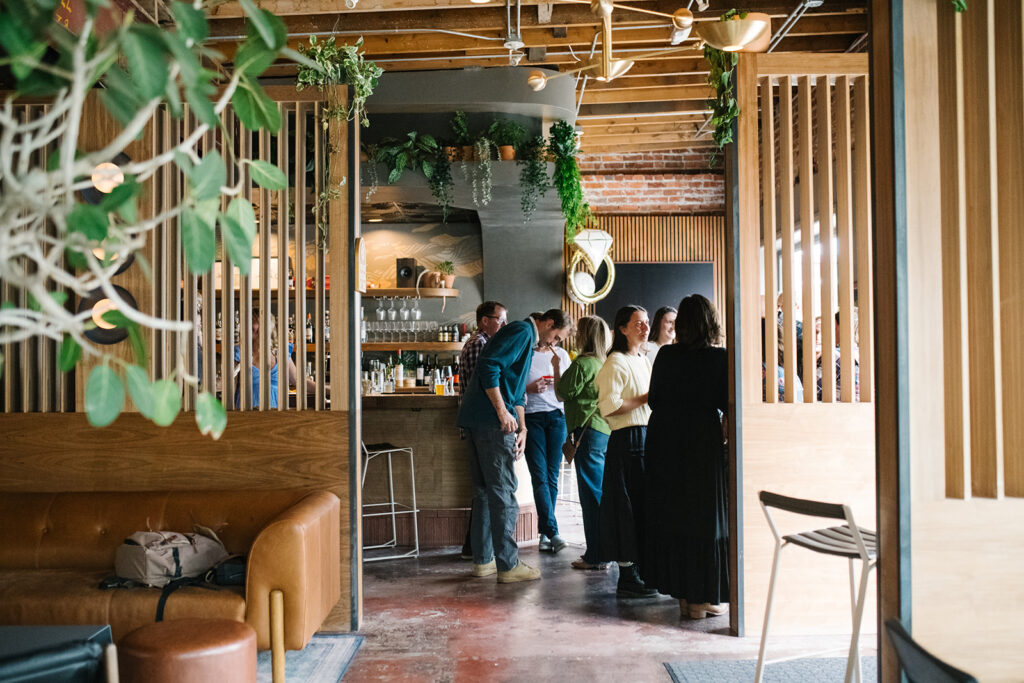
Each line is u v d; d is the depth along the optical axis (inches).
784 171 167.9
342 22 276.2
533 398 237.6
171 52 36.0
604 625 167.6
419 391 351.9
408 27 274.5
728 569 167.6
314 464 164.7
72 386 168.2
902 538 91.7
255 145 171.2
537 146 328.2
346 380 165.5
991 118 99.3
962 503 94.3
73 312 160.6
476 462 209.0
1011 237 101.5
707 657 148.6
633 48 322.3
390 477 234.7
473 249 395.5
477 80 317.7
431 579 206.1
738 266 162.4
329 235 167.8
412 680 138.5
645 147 442.3
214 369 168.1
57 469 165.6
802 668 142.4
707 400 167.8
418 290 373.7
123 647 100.5
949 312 98.3
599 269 450.3
